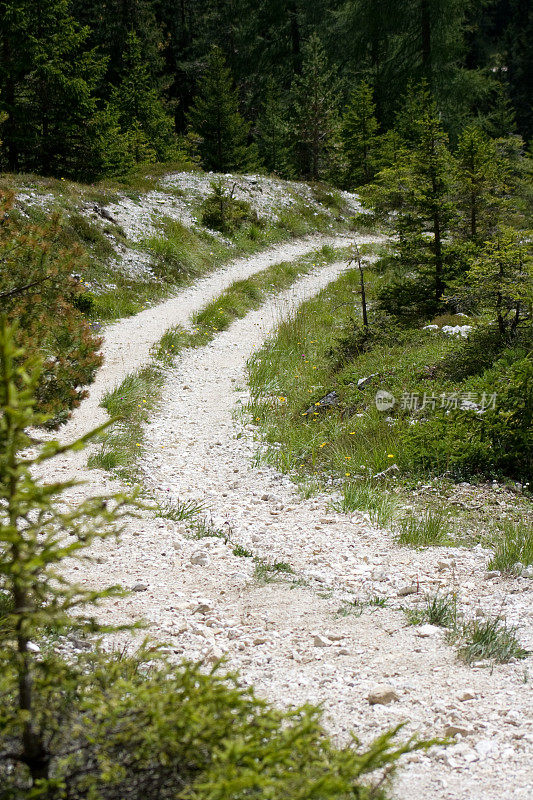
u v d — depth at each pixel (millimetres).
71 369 6598
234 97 42281
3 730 2006
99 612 4609
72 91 28625
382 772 2986
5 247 6242
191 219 27344
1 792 2020
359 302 20516
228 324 18578
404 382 11211
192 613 4801
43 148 29859
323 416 11242
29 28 28531
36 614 1993
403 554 6312
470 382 9984
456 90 46281
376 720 3471
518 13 74125
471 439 8609
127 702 2064
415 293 16047
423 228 16438
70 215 21125
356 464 9008
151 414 11594
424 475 8516
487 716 3531
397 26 46938
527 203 25797
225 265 25266
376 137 41688
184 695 2072
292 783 1870
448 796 2844
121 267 20641
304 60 52531
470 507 7543
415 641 4484
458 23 46531
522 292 10594
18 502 1934
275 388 13258
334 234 33906
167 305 19750
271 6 54844
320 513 7609
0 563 1974
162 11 57188
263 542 6617
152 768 2012
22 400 1919
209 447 10227
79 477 7738
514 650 4316
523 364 8492
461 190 17469
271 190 34781
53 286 6438
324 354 15125
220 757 1839
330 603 5141
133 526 6641
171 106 53750
